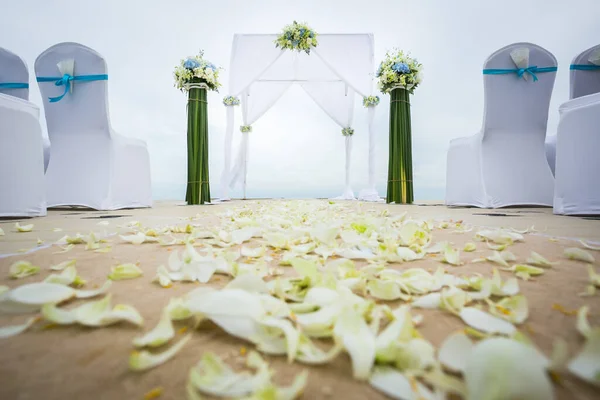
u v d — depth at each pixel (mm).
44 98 3059
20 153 2125
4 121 2020
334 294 453
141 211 3064
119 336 408
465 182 3654
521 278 688
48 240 1196
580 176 2215
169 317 383
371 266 677
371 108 5820
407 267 796
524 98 3191
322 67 6887
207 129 4934
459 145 3793
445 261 849
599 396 285
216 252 869
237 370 327
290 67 6887
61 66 2963
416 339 334
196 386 282
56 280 577
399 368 317
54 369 333
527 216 2299
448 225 1648
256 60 5887
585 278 682
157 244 1110
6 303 459
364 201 5609
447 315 483
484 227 1604
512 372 237
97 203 3113
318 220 1611
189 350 373
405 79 4812
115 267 708
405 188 4793
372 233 1105
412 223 1018
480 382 245
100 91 3035
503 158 3330
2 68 2904
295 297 491
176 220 2090
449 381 271
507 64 3152
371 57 5938
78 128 3123
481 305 521
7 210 2062
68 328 428
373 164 5793
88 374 325
